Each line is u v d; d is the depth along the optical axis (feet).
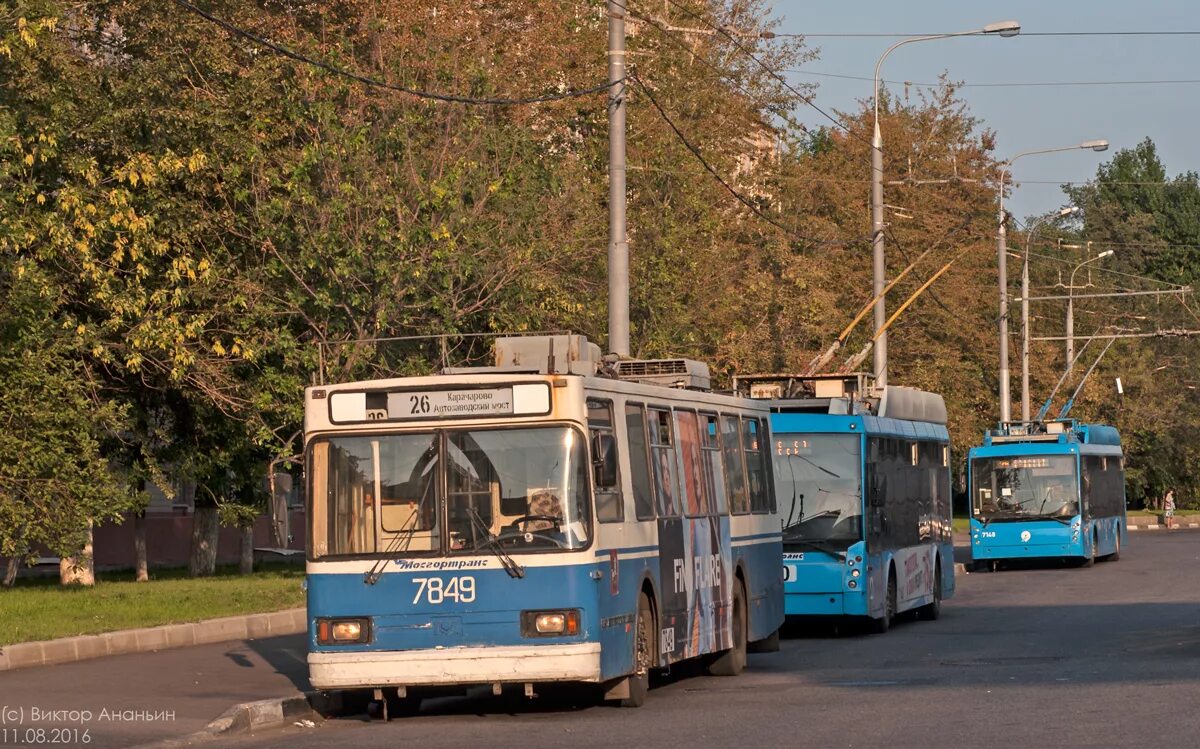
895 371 239.30
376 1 149.89
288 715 67.97
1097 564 215.92
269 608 111.24
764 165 200.64
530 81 164.25
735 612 88.22
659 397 77.77
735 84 193.98
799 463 112.68
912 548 124.47
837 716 65.00
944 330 243.81
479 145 131.95
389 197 122.52
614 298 107.86
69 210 118.21
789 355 177.58
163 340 121.39
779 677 85.10
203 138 125.70
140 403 146.30
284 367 129.90
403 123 127.75
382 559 66.54
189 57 126.82
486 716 70.08
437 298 123.24
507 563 65.87
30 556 128.88
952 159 268.00
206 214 126.31
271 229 123.65
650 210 158.20
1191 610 128.57
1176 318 408.05
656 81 179.52
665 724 64.54
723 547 85.76
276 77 129.39
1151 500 428.15
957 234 245.24
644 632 72.54
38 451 118.32
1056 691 71.56
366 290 122.72
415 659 65.98
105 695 71.61
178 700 70.13
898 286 240.32
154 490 207.82
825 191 236.84
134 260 123.24
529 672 65.41
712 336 160.15
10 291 115.03
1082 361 354.74
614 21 109.50
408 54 139.13
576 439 67.00
